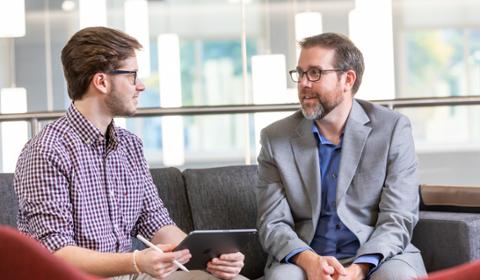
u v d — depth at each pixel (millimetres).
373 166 2691
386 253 2521
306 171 2723
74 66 2375
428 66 10406
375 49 5746
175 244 2385
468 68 10477
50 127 2355
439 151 9555
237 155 9633
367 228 2656
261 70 5551
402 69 10492
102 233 2357
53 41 9617
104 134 2420
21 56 9602
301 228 2719
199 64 10328
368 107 2807
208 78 10312
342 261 2646
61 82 9656
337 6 9828
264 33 10133
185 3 10156
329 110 2721
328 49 2727
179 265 2191
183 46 10266
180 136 6887
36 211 2250
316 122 2770
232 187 3061
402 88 10484
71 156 2326
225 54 10273
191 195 3018
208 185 3041
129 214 2471
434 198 2902
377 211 2699
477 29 10422
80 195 2316
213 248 2258
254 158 6867
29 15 9594
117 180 2432
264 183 2775
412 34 10445
